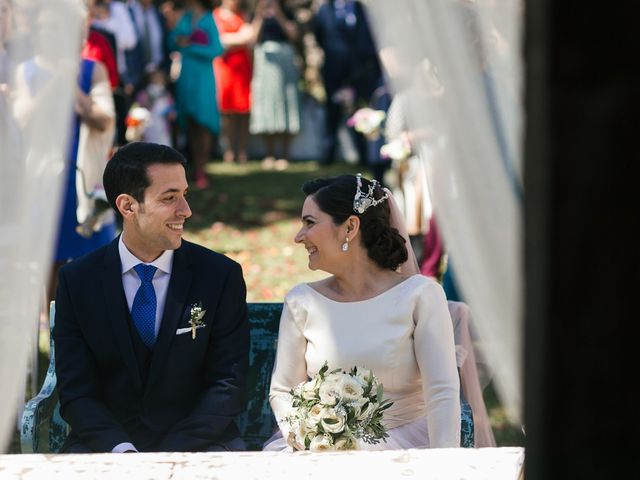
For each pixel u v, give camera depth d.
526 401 0.99
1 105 2.15
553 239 0.93
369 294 3.23
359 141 12.71
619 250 0.92
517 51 2.12
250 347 3.51
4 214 2.17
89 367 3.21
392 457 2.21
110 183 3.19
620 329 0.93
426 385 3.12
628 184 0.90
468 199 2.20
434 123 2.18
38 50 2.17
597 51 0.89
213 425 3.15
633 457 0.95
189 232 9.18
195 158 11.38
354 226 3.20
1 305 2.21
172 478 2.08
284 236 9.06
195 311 3.19
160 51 11.62
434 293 3.19
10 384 2.25
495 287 2.23
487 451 2.25
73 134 5.38
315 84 15.49
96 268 3.24
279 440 3.21
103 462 2.18
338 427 2.77
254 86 12.77
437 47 2.15
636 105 0.89
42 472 2.11
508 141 2.17
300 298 3.28
